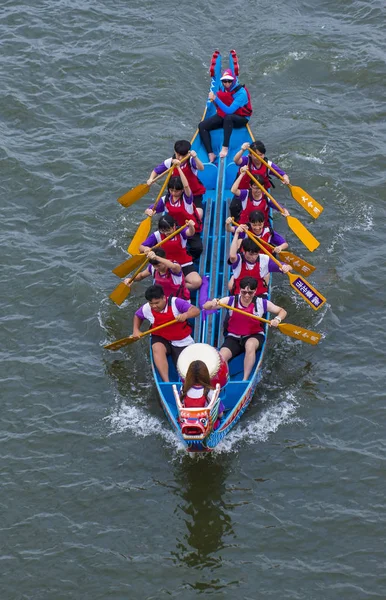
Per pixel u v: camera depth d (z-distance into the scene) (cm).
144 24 3784
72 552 1770
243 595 1664
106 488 1914
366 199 2811
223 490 1892
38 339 2341
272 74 3503
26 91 3369
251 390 2044
